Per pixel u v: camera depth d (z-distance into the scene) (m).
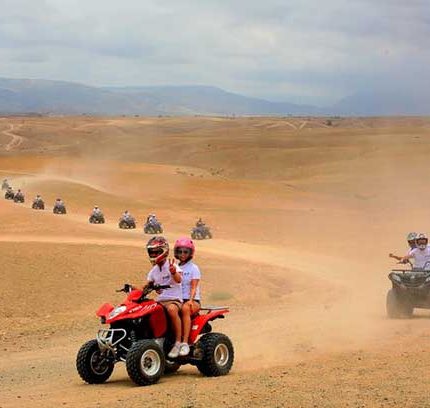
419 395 19.55
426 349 27.89
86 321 43.44
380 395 19.81
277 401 19.56
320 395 20.12
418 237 40.94
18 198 155.38
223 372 24.62
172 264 23.95
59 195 171.50
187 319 23.84
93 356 24.17
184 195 189.38
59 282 54.69
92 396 21.95
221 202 175.12
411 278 39.47
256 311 46.66
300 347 30.53
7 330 40.69
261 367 26.28
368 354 27.47
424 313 42.84
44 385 25.08
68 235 100.50
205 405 19.47
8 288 51.53
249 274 65.31
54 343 36.56
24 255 63.41
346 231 119.81
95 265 61.81
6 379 27.03
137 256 68.50
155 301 23.75
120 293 53.09
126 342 23.61
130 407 19.72
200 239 107.56
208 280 60.72
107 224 124.31
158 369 23.33
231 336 35.00
